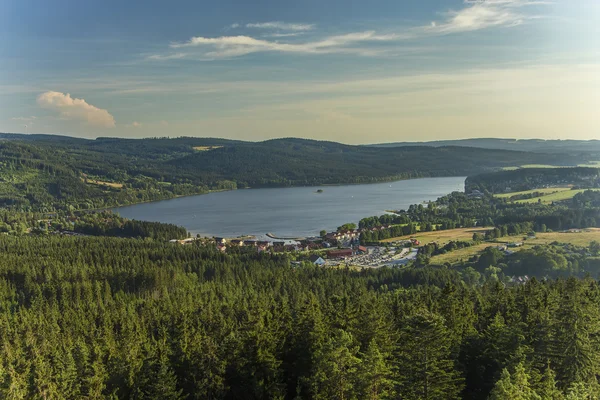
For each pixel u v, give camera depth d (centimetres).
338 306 9556
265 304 11162
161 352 8100
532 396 5666
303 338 8031
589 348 6781
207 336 8412
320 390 6544
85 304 14012
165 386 7169
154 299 14550
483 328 9100
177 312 11250
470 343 7844
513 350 7088
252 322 8656
